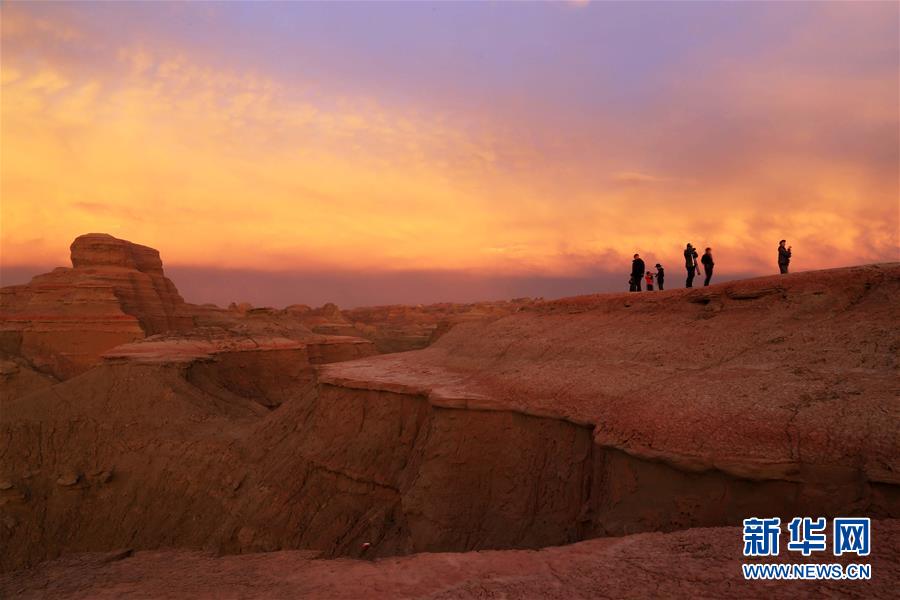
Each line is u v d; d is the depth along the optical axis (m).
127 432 35.16
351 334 91.56
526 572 8.63
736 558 7.84
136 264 72.19
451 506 17.02
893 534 7.91
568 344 20.88
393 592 8.55
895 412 10.38
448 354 28.47
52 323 59.59
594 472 14.12
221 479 29.45
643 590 7.18
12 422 35.84
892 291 15.16
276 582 10.91
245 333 53.62
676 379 15.05
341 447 24.28
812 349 14.16
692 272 22.84
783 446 10.65
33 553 29.23
